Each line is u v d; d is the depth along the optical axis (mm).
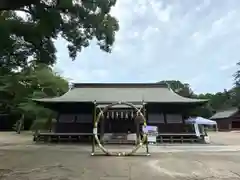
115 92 25750
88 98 23359
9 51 11320
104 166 9398
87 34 11516
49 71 35938
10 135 28891
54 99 22750
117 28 11805
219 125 56156
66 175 7773
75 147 16781
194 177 7594
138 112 14164
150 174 7996
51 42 11648
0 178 7281
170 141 20891
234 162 10297
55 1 9445
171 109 22922
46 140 21219
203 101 21859
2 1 5957
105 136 19828
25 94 32969
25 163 9969
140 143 13047
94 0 10250
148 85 27453
